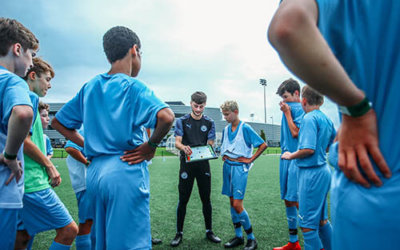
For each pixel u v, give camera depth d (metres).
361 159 0.64
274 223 4.09
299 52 0.53
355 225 0.66
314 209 2.22
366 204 0.64
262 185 7.92
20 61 1.54
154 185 7.93
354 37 0.66
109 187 1.46
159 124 1.51
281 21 0.54
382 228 0.61
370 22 0.65
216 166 15.76
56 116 1.83
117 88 1.61
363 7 0.65
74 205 5.21
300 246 3.17
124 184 1.47
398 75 0.63
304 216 2.25
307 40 0.52
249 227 3.08
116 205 1.44
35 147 1.93
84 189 2.54
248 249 3.01
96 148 1.57
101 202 1.50
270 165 15.95
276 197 6.09
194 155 3.32
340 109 0.66
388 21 0.64
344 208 0.70
